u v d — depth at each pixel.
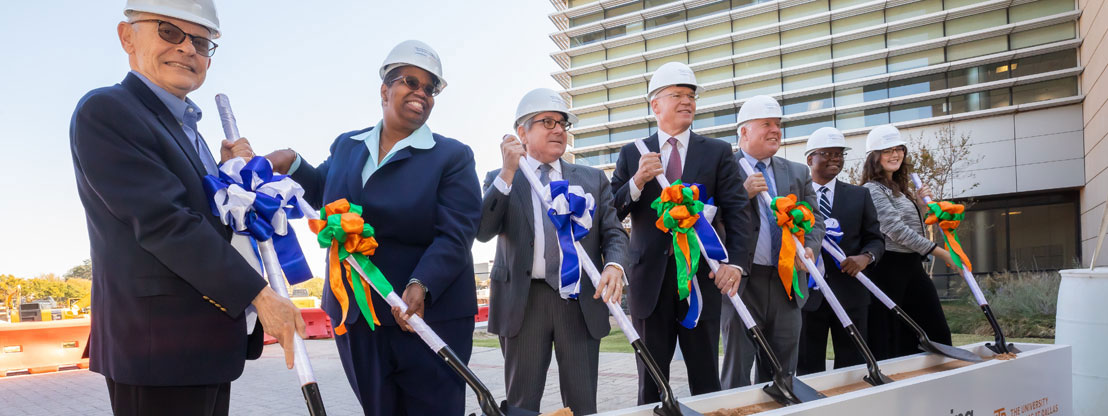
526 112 2.54
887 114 25.61
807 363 3.47
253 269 1.42
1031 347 2.94
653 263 2.70
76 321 8.39
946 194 20.73
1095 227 18.53
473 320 2.17
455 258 1.95
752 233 3.05
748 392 2.08
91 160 1.29
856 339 2.50
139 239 1.30
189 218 1.33
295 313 1.39
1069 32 22.33
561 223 2.11
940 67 24.61
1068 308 3.40
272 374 6.96
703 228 2.40
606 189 2.63
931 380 2.06
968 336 7.96
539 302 2.50
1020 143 22.12
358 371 2.02
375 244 1.70
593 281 2.08
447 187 2.10
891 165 3.77
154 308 1.34
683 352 2.72
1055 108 21.69
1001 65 23.50
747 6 30.19
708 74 30.70
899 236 3.46
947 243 3.28
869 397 1.83
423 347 2.02
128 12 1.49
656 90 2.89
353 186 2.04
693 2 31.61
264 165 1.58
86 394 6.10
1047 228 21.84
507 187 2.37
